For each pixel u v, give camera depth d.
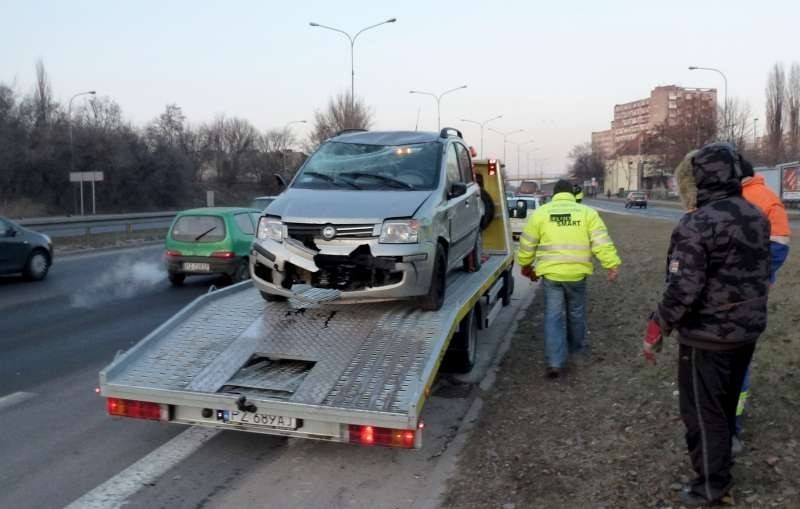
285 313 5.88
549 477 4.43
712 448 3.74
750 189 4.57
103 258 19.94
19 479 4.60
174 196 60.72
